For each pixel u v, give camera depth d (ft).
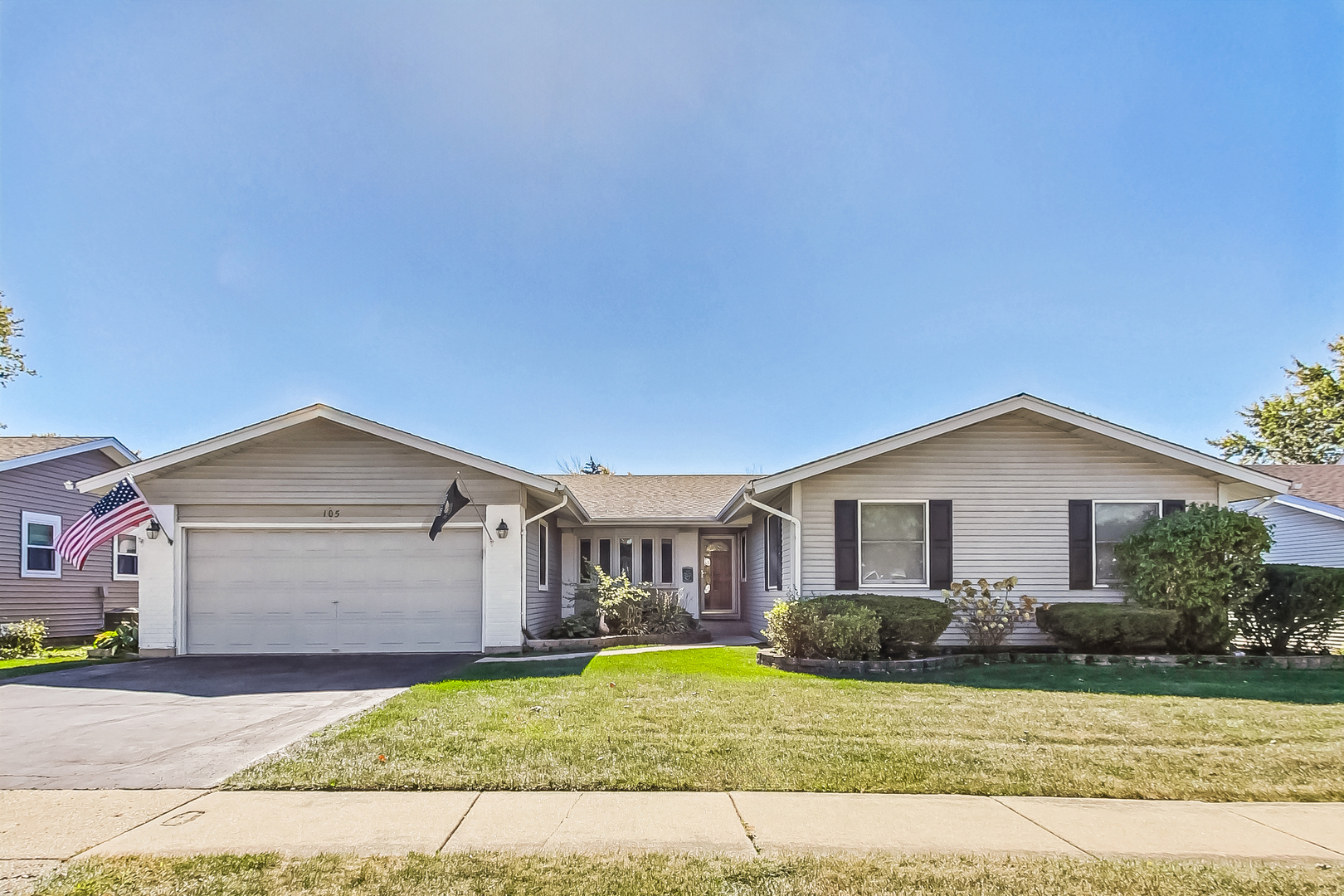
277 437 46.16
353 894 12.93
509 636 45.32
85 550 42.01
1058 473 44.78
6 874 13.73
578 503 51.37
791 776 19.22
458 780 18.81
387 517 46.01
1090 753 21.30
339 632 45.65
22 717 27.07
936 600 42.42
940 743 22.25
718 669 37.83
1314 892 13.17
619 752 21.20
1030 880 13.52
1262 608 40.37
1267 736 23.26
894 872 13.80
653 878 13.55
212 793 18.22
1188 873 13.83
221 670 38.52
